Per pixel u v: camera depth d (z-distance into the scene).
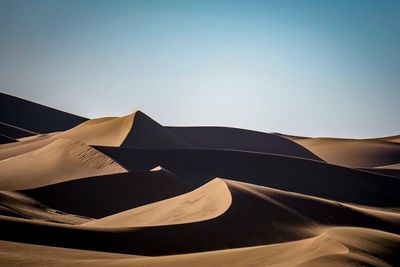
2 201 42.59
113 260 22.88
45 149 70.75
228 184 39.38
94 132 97.69
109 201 53.38
